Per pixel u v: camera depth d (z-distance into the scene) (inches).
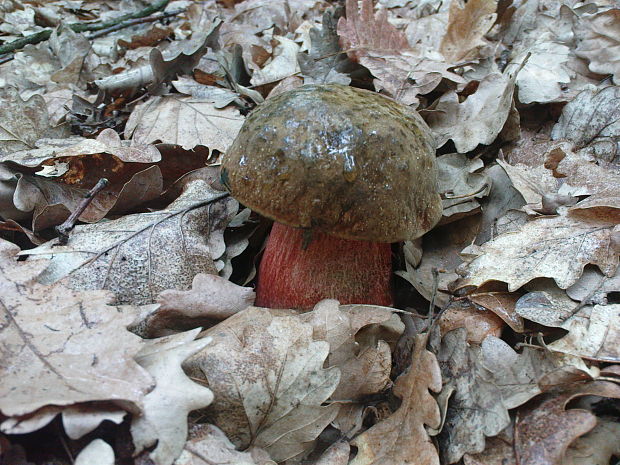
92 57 17.8
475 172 12.1
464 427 7.3
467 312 9.2
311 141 7.5
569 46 15.2
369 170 7.5
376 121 7.8
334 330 8.2
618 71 13.4
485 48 16.2
